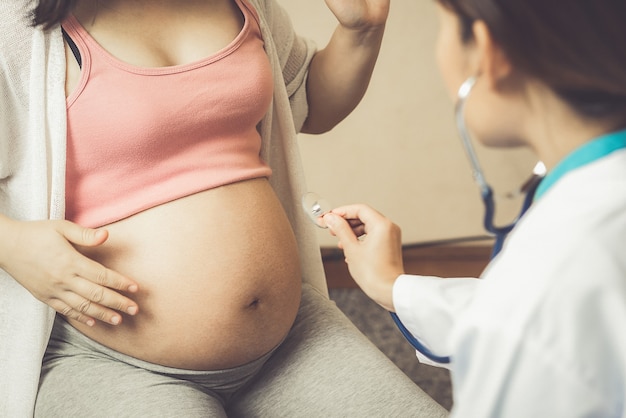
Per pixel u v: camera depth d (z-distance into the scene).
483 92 0.73
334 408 1.18
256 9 1.29
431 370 2.10
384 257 1.05
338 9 1.31
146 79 1.12
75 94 1.10
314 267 1.44
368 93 2.36
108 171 1.14
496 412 0.68
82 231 1.07
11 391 1.17
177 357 1.17
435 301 0.93
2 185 1.16
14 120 1.11
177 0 1.19
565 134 0.72
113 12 1.14
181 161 1.16
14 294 1.16
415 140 2.42
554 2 0.64
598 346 0.66
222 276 1.15
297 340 1.29
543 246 0.68
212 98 1.16
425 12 2.30
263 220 1.21
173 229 1.14
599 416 0.67
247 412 1.24
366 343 1.28
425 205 2.49
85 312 1.09
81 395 1.13
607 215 0.67
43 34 1.08
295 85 1.41
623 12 0.64
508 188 2.46
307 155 2.42
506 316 0.67
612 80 0.66
